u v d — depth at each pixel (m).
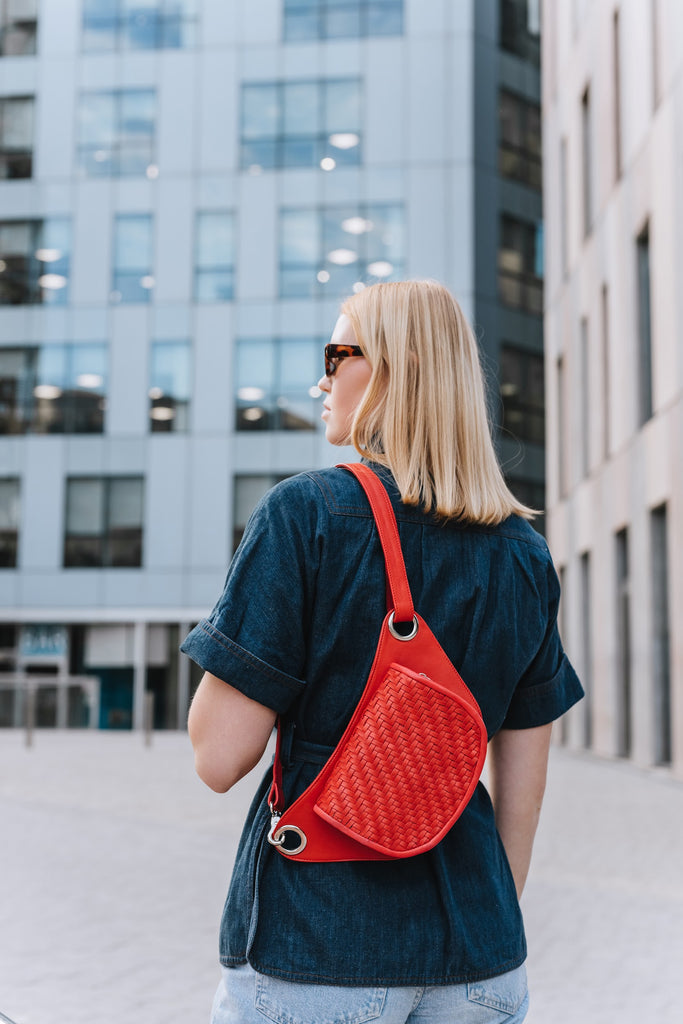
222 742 1.46
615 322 17.58
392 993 1.41
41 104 32.59
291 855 1.43
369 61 31.92
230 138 32.06
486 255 31.69
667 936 5.73
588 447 20.59
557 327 23.25
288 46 32.09
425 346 1.62
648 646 15.52
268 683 1.44
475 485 1.60
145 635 31.08
